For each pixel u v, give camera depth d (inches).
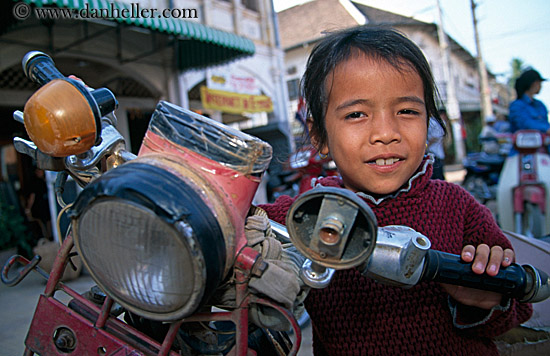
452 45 783.7
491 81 1011.3
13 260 26.6
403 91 29.5
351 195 17.6
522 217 127.0
